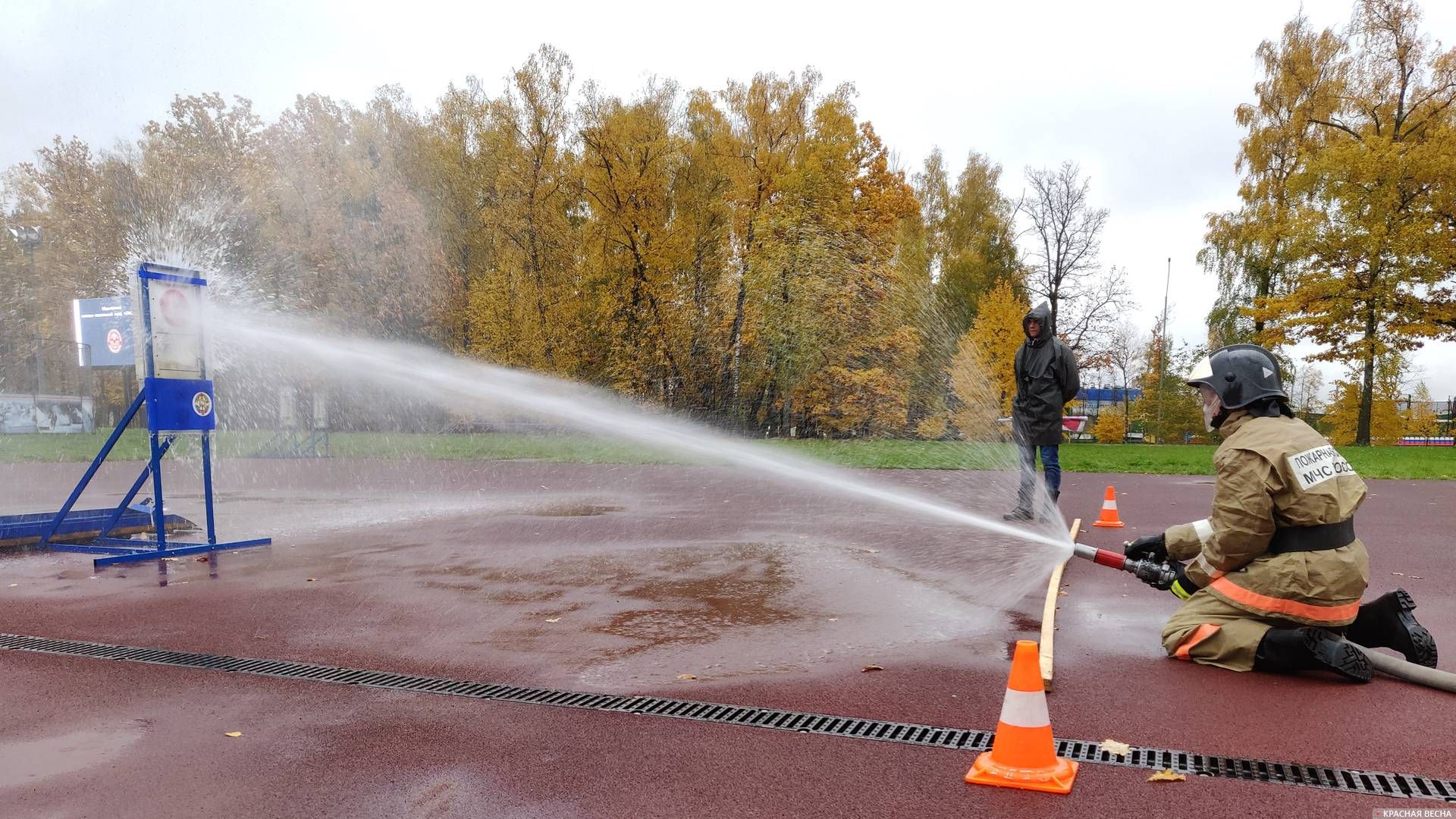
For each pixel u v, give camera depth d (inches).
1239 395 179.8
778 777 128.0
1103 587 258.4
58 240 1151.6
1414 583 265.6
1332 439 1750.7
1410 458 834.2
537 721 150.6
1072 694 162.9
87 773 130.8
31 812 118.5
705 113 1328.7
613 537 351.6
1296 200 1328.7
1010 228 1884.8
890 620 218.5
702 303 1198.3
